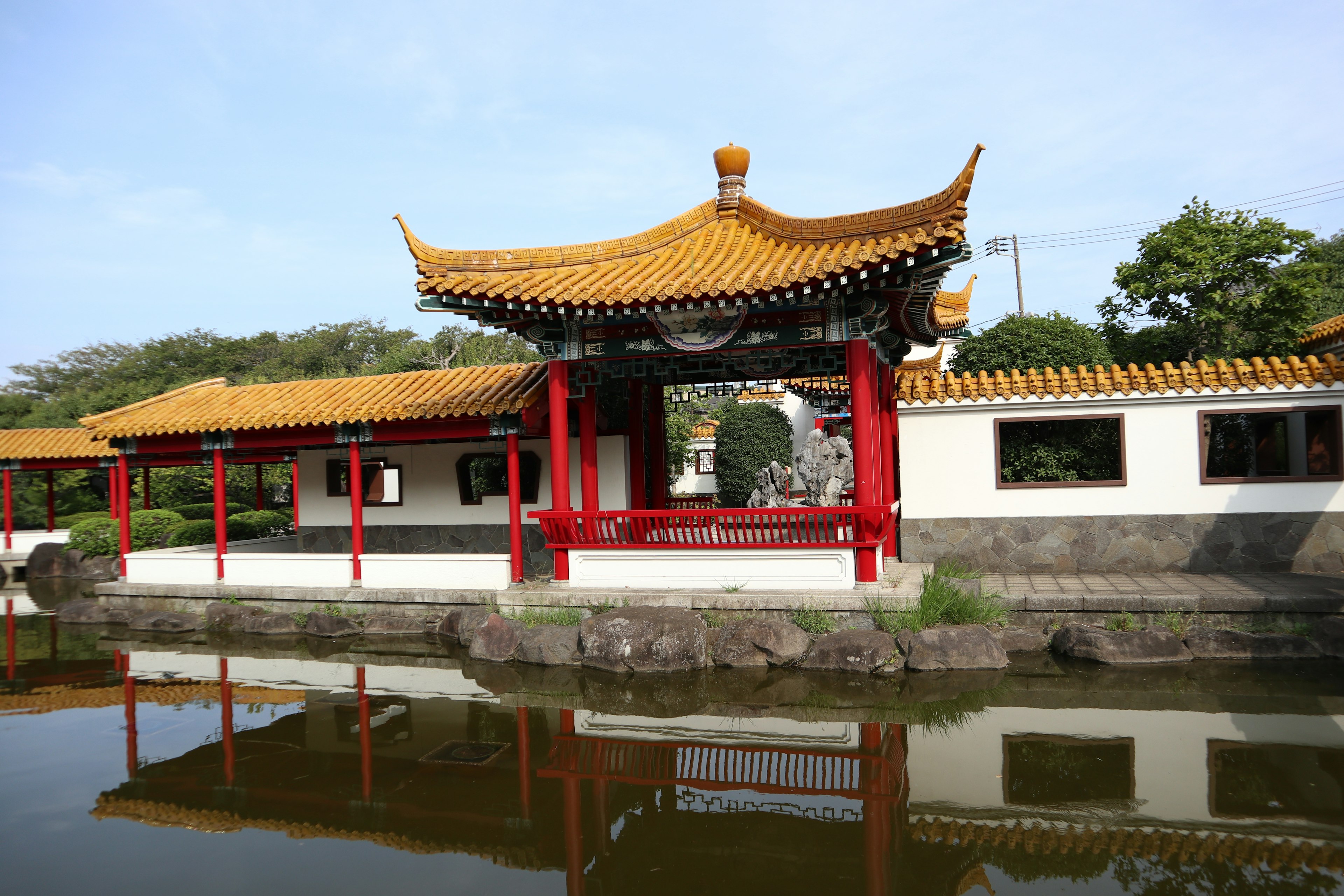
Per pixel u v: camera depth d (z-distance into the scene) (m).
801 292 8.97
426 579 11.79
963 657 8.88
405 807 5.89
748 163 11.05
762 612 9.70
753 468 28.05
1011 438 13.09
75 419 29.33
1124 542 11.39
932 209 8.54
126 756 7.11
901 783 6.06
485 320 10.50
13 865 5.07
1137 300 16.19
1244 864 4.71
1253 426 13.30
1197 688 8.04
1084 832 5.19
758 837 5.28
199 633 12.23
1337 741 6.58
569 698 8.46
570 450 13.27
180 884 4.80
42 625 13.38
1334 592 9.32
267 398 14.01
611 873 4.84
